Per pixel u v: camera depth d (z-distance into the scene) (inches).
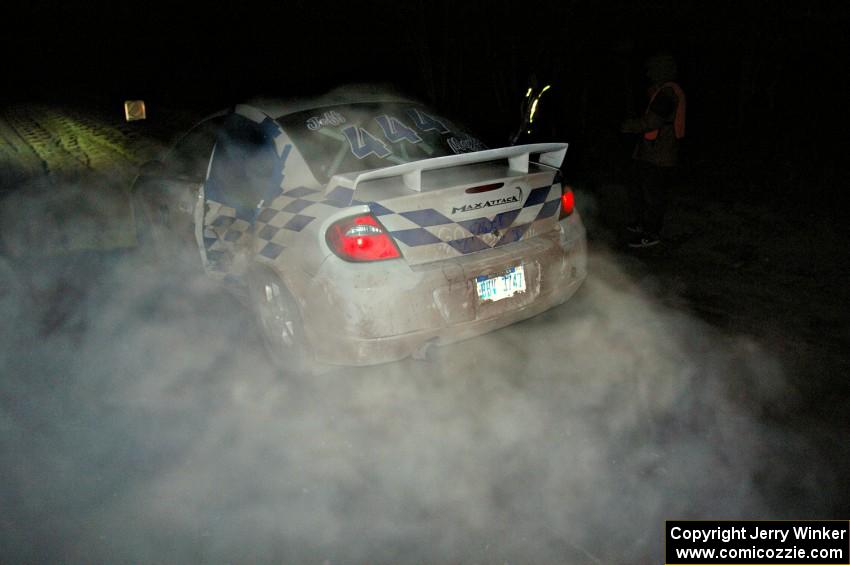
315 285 135.3
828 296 199.2
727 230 256.1
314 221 136.7
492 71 452.8
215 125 193.2
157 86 870.4
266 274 152.6
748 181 312.7
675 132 231.5
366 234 131.0
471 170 151.5
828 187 296.2
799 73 438.9
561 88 397.1
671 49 453.1
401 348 134.4
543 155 160.2
